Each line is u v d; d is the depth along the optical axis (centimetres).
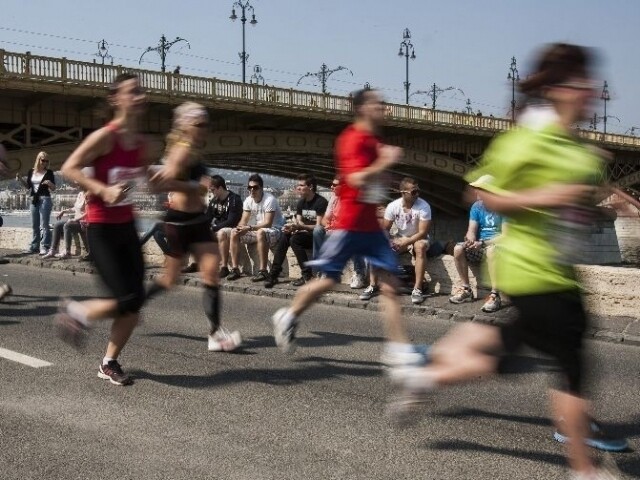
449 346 341
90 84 3033
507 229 325
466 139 5047
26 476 372
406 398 356
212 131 3741
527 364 632
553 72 305
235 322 843
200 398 518
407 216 996
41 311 884
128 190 509
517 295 315
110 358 557
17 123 3073
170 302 984
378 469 388
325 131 4288
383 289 559
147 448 414
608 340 791
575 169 302
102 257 513
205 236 654
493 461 401
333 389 549
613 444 421
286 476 376
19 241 1633
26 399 507
